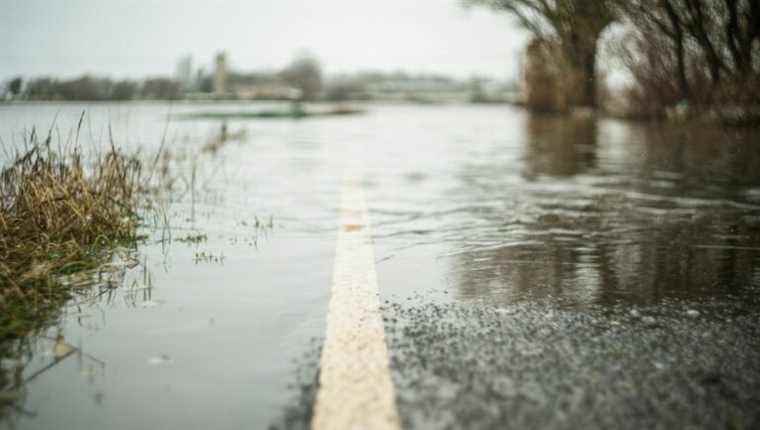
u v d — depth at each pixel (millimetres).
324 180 10266
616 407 2420
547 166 12414
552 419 2330
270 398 2533
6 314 3553
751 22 10477
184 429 2303
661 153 14000
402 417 2354
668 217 6727
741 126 13422
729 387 2594
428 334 3217
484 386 2602
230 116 32531
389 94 95812
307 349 3037
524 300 3816
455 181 10219
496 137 21750
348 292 3994
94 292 3979
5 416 2402
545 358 2896
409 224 6477
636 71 16625
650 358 2895
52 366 2852
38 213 5219
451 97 94062
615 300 3809
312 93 73438
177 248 5246
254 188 9117
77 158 6016
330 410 2420
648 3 11438
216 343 3123
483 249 5281
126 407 2471
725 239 5590
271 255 5035
